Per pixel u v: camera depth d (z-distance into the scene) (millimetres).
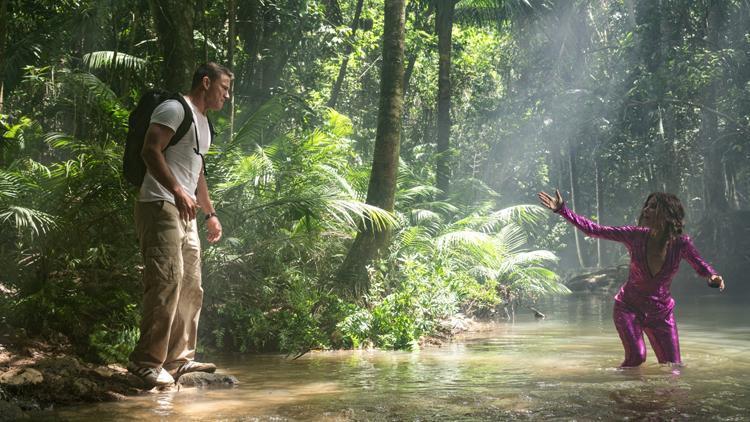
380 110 9289
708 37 24734
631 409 3826
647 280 5543
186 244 4980
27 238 6191
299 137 11195
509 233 13750
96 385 4480
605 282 20984
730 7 24844
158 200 4676
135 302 6430
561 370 5395
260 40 15961
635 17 24812
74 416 3840
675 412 3742
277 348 7246
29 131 9914
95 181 6516
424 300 8531
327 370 5645
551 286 13477
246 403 4176
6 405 3887
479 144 30750
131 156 4762
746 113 24609
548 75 26688
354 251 8859
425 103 30672
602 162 28078
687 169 32281
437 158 15680
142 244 4738
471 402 4066
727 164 36000
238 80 14789
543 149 28781
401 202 13281
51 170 7309
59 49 13555
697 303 13781
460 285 10422
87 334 5656
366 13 22875
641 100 25219
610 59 26297
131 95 9148
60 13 13812
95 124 7895
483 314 10805
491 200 15742
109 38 13711
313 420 3660
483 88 29359
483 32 27922
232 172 8469
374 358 6430
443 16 16172
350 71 25078
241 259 7984
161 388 4633
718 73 23000
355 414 3785
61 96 9922
